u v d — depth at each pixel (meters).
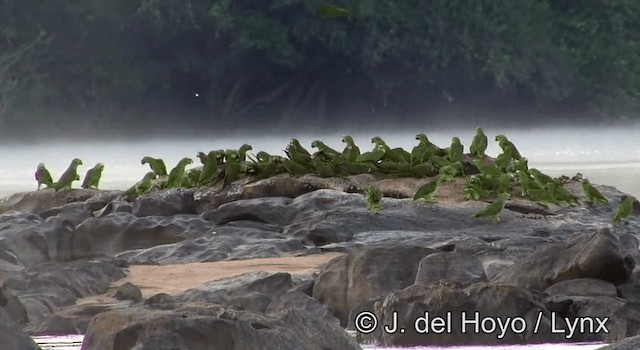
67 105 144.50
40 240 35.41
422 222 40.28
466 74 150.75
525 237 36.31
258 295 26.77
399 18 148.12
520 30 152.50
